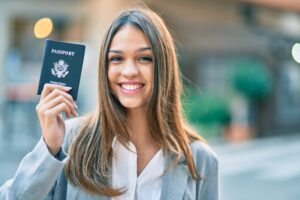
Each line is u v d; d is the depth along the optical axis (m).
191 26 11.76
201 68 12.95
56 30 10.29
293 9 11.03
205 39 12.70
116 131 1.65
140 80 1.62
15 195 1.48
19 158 8.19
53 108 1.51
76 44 1.60
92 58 9.52
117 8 9.32
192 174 1.73
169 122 1.71
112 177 1.65
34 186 1.48
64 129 1.54
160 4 10.11
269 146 11.06
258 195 6.46
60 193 1.67
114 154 1.66
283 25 11.25
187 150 1.72
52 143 1.51
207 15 10.80
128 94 1.62
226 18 10.85
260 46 13.27
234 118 12.25
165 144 1.68
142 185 1.67
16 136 9.49
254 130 12.81
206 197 1.79
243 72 12.63
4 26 10.18
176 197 1.68
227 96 12.69
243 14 10.63
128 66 1.60
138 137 1.72
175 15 10.78
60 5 9.93
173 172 1.69
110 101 1.64
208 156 1.80
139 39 1.61
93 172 1.63
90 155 1.64
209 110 11.45
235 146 10.70
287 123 13.96
